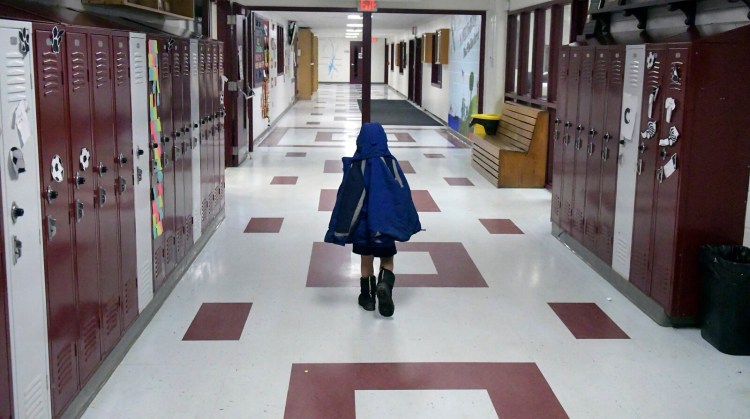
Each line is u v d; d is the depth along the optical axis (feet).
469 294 14.48
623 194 14.51
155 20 16.89
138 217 11.91
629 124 14.12
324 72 121.90
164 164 13.66
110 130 10.31
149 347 11.56
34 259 7.64
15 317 7.20
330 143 39.19
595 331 12.55
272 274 15.61
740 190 12.07
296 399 9.87
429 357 11.34
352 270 15.98
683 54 11.80
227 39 29.30
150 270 12.71
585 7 22.88
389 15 54.70
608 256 15.38
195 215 16.76
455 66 45.68
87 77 9.28
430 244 18.26
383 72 123.03
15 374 7.24
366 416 9.43
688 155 11.90
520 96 30.37
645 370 10.97
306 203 23.12
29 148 7.45
